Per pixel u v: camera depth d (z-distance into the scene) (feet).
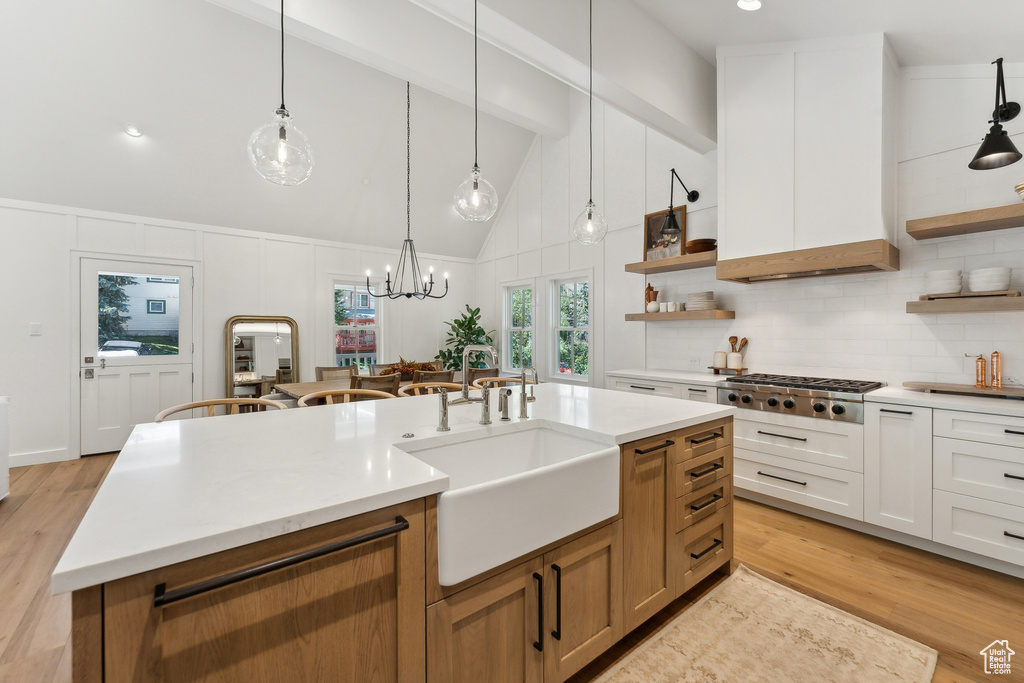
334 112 15.38
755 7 8.87
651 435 5.75
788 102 10.12
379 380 13.19
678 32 10.56
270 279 17.98
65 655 5.77
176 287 16.07
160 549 2.61
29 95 11.89
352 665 3.43
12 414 13.52
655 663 5.54
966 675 5.36
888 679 5.27
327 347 19.36
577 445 5.77
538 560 4.52
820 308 11.24
